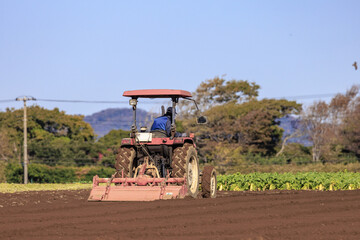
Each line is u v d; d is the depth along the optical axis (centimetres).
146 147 4819
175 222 3388
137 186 4512
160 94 4772
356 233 2995
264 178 7956
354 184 7462
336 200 4784
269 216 3656
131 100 4850
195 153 4941
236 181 8025
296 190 7162
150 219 3525
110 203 4472
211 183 5156
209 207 4097
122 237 2902
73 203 4516
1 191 6500
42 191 6588
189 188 4762
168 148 4825
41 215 3753
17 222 3444
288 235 2931
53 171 19800
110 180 4609
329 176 8169
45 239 2864
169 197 4400
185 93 4875
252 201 4653
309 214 3809
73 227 3231
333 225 3269
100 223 3381
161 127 4981
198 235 2953
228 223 3356
